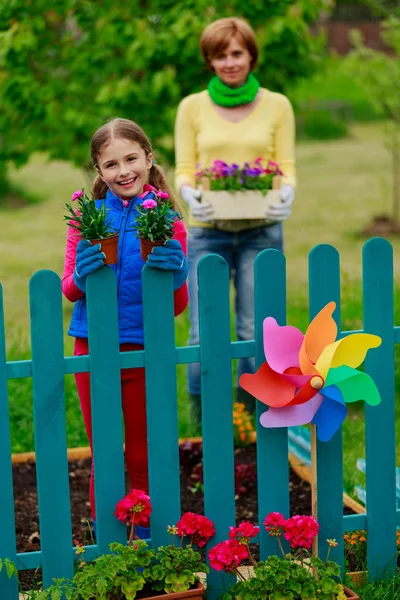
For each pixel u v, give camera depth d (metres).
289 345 3.28
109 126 3.40
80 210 3.15
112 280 3.13
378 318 3.44
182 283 3.26
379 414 3.49
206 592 3.35
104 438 3.21
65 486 3.19
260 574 3.16
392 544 3.57
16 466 4.98
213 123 5.16
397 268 10.52
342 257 11.45
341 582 3.42
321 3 7.26
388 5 11.02
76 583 3.10
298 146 21.83
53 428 3.15
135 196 3.46
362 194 15.96
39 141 7.63
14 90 7.33
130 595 3.07
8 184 16.94
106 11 7.08
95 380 3.17
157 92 6.95
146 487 3.62
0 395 3.09
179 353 3.26
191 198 5.04
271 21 6.89
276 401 3.26
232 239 5.20
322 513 3.47
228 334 3.28
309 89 25.73
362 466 3.99
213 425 3.31
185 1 6.96
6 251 12.52
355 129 23.84
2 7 7.17
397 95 10.82
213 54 5.04
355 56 10.72
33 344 3.09
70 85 7.42
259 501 3.41
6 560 3.07
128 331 3.38
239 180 4.98
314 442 3.37
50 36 7.52
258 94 5.20
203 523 3.24
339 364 3.26
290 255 11.83
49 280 3.07
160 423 3.27
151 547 3.32
